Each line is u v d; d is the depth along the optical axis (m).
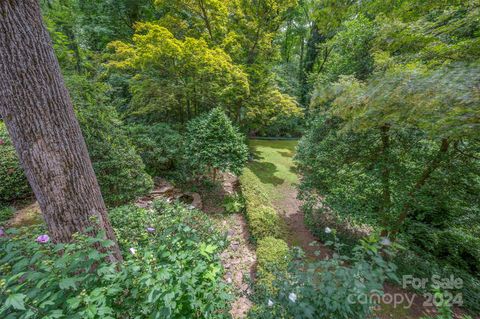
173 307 1.08
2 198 3.99
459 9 2.61
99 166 3.55
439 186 3.24
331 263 1.49
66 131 1.73
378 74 2.76
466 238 3.52
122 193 3.80
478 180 3.02
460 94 1.58
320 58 14.05
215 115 5.13
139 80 6.53
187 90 6.19
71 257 1.18
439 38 2.68
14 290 0.95
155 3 6.47
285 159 8.71
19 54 1.48
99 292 1.06
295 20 13.38
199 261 1.38
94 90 3.86
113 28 8.31
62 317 1.02
